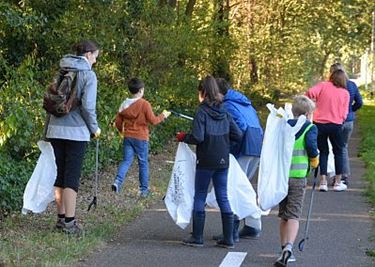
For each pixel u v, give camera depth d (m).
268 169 7.03
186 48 18.55
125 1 14.93
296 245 7.95
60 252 7.05
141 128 10.62
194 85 19.22
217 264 7.06
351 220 9.30
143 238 8.05
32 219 8.55
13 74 10.25
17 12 11.47
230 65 27.03
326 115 11.34
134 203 9.98
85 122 7.88
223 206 7.68
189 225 8.73
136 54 15.95
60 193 7.99
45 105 7.70
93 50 7.94
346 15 39.22
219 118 7.55
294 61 33.53
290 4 31.98
